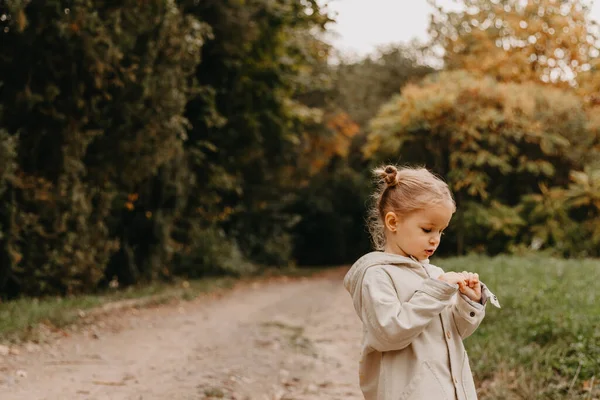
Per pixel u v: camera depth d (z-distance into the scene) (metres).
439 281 2.76
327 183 34.00
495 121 18.67
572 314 6.44
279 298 14.84
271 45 19.94
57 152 11.91
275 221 26.38
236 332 9.53
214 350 8.09
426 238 2.92
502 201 19.95
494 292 8.55
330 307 12.91
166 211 16.44
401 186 2.96
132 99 13.11
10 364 6.71
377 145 20.84
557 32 23.55
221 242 20.56
